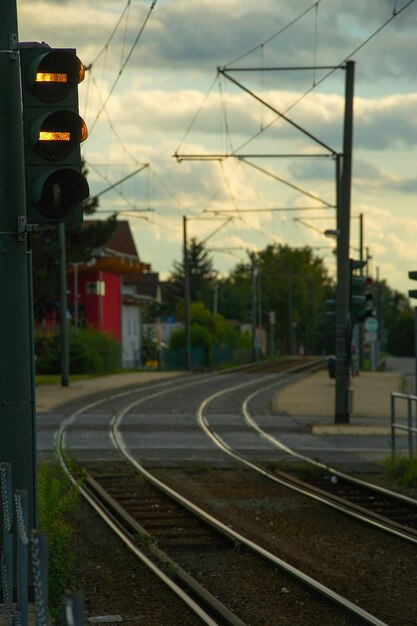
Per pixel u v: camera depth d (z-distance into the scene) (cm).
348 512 2508
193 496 2811
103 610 1551
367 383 9062
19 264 1427
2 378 1429
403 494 2889
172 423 5122
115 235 17012
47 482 1809
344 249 4916
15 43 1408
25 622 1209
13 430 1427
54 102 1354
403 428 3250
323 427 4741
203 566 1909
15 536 1409
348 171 4859
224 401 6706
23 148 1400
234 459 3722
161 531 2281
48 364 10119
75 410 5856
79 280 12544
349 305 4919
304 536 2239
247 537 2202
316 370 12112
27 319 1437
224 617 1472
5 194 1417
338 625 1481
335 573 1847
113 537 2178
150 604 1593
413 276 3102
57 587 1496
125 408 6041
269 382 9212
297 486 3036
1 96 1412
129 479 3162
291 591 1694
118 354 11738
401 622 1505
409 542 2142
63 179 1352
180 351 12950
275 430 4812
